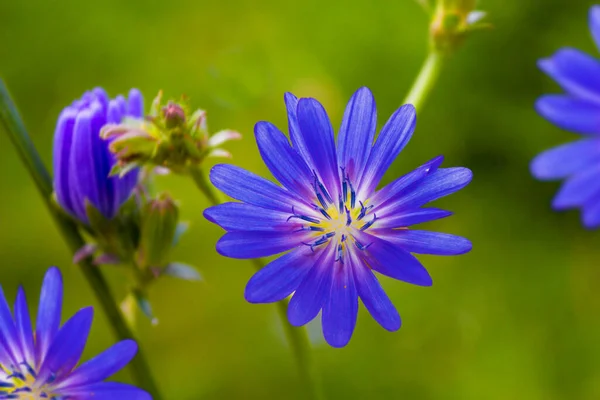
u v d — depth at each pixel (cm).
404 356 44
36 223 46
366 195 22
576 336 44
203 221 45
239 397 43
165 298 44
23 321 22
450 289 45
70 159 23
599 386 43
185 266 24
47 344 22
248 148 47
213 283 45
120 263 24
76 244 24
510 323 45
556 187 46
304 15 50
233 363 44
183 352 44
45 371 22
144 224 24
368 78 49
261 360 43
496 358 44
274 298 22
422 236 22
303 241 22
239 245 22
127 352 22
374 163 22
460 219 47
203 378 43
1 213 46
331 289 22
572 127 26
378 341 44
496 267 46
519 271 46
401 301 45
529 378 43
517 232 47
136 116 24
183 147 23
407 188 22
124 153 23
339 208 22
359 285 22
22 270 45
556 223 46
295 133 22
